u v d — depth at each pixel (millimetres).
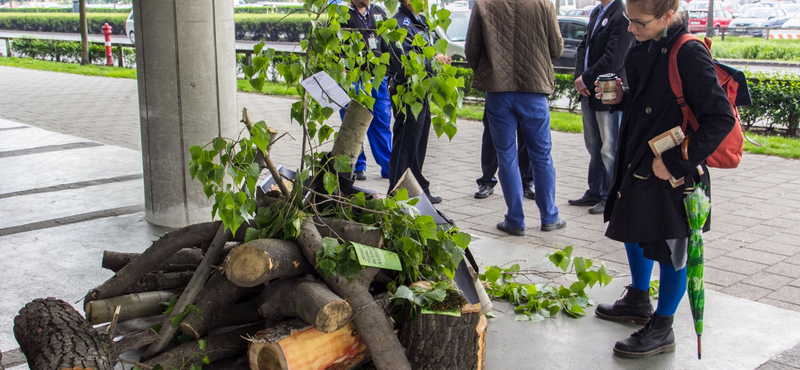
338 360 2908
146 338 2990
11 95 14406
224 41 5176
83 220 5520
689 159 2984
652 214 3143
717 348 3455
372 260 2871
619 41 5469
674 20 3070
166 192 5277
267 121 11344
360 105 3451
